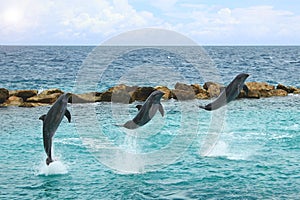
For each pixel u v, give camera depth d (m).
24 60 77.38
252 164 12.45
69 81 40.38
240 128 18.17
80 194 9.85
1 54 111.56
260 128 18.28
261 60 85.12
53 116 10.54
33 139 16.20
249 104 26.47
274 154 13.71
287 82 43.22
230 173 11.47
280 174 11.43
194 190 10.04
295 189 10.12
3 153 13.93
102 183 10.62
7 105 25.92
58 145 14.95
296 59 93.12
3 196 9.74
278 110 23.80
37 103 26.11
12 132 17.55
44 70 52.56
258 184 10.52
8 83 38.41
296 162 12.71
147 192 9.90
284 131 17.64
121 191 9.99
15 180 11.00
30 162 12.77
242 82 11.97
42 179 11.06
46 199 9.52
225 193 9.83
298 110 23.81
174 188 10.17
